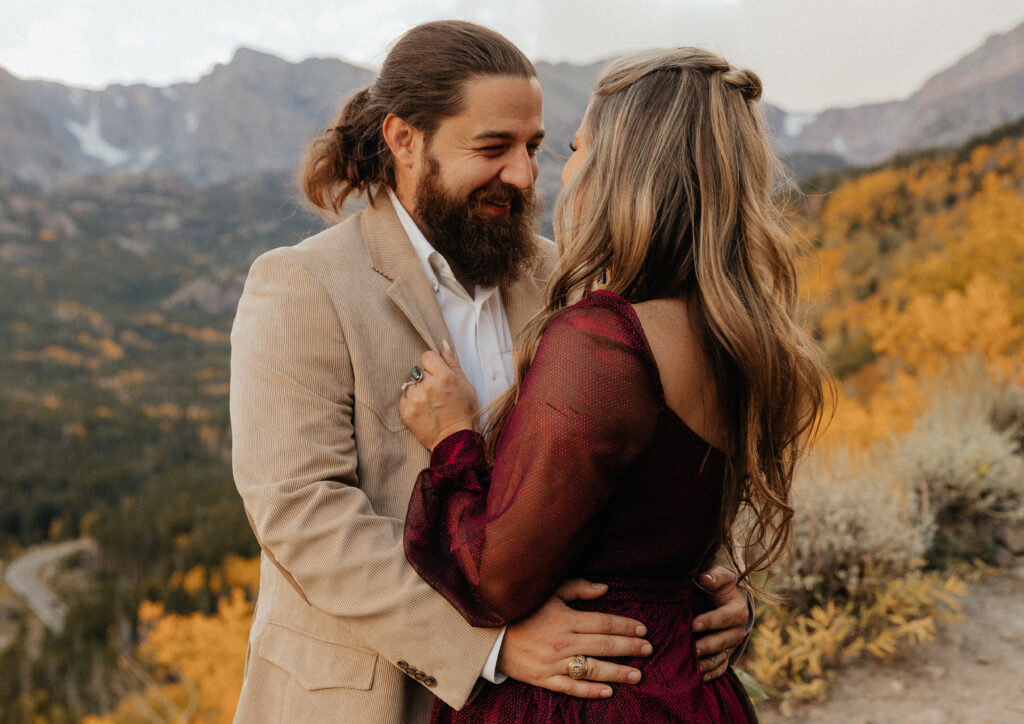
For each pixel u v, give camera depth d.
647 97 1.06
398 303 1.36
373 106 1.51
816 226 30.95
